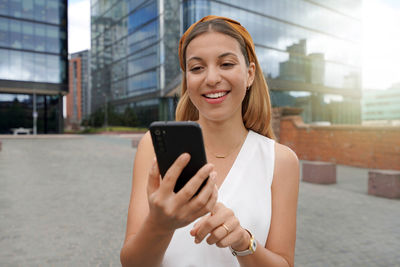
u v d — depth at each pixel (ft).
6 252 10.87
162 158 2.00
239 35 2.77
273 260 2.53
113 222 14.33
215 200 1.91
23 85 124.88
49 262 10.14
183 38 3.21
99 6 211.00
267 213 2.93
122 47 184.03
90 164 35.60
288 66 128.47
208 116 2.77
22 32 123.75
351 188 22.16
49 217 15.02
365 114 446.60
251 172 3.06
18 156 43.73
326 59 143.43
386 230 13.11
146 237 2.04
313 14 137.49
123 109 185.78
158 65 150.00
